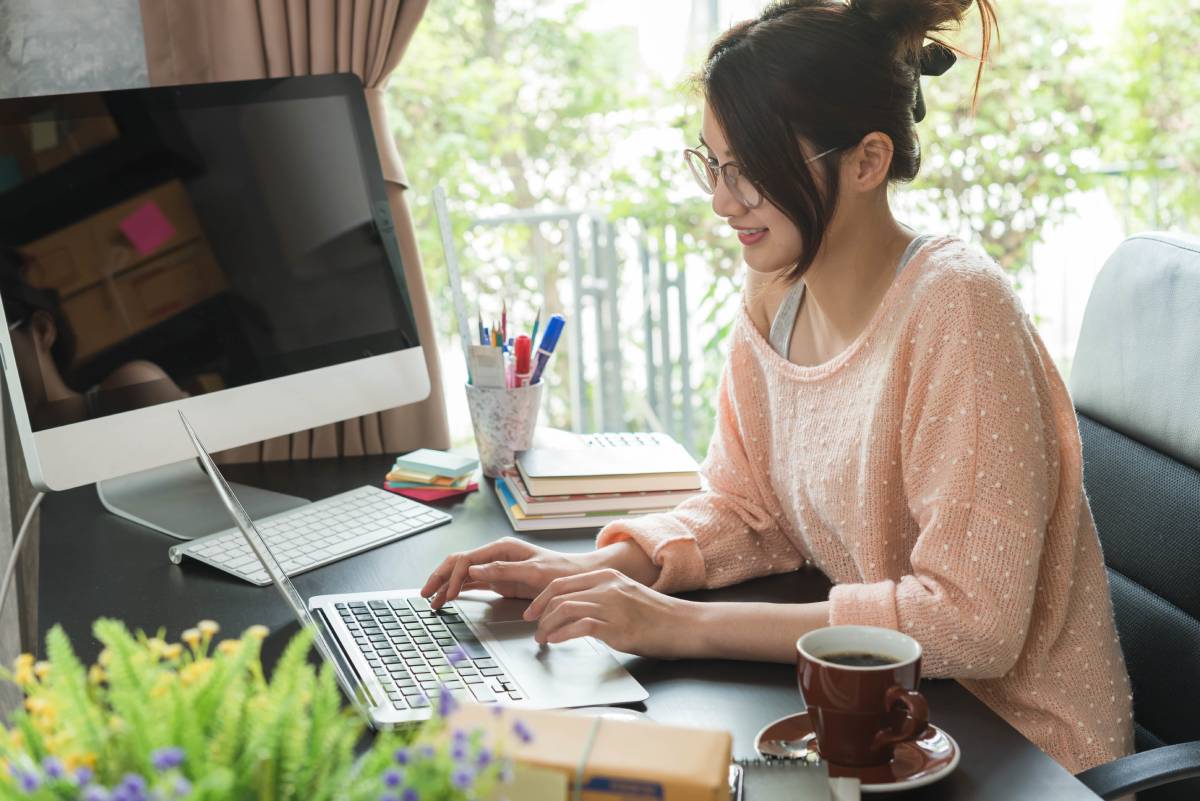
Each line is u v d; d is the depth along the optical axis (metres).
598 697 0.98
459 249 3.77
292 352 1.54
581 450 1.56
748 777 0.80
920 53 1.21
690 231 3.67
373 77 1.82
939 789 0.83
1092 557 1.19
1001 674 1.06
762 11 1.18
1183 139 3.88
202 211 1.47
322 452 1.81
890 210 1.25
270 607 1.21
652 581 1.28
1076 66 3.79
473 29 3.93
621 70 4.02
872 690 0.80
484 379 1.61
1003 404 1.08
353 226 1.63
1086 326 1.43
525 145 4.01
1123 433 1.37
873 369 1.20
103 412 1.35
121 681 0.58
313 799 0.55
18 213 1.30
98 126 1.38
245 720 0.56
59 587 1.29
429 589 1.21
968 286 1.12
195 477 1.65
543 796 0.65
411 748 0.56
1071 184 3.79
